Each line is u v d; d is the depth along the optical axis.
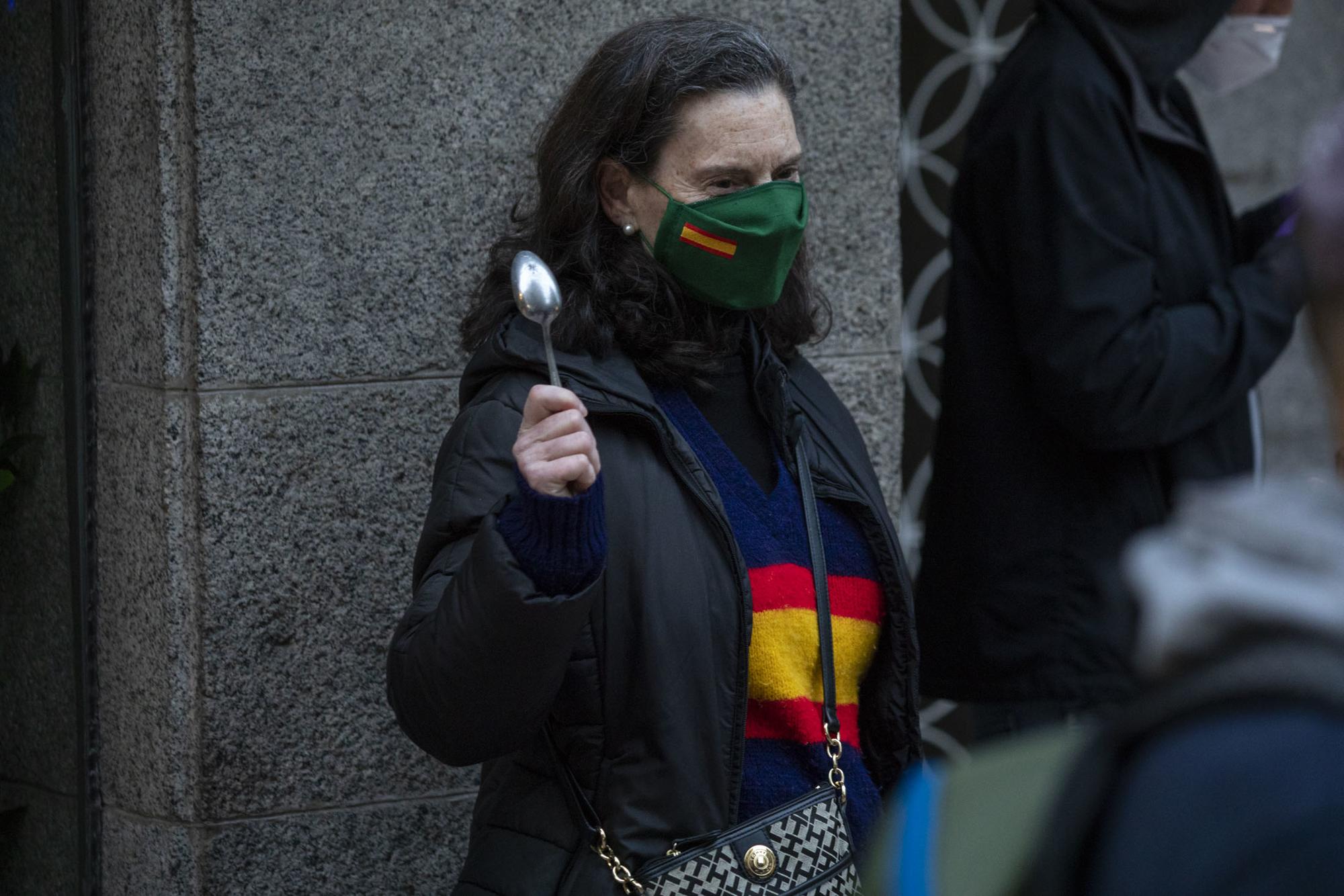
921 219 13.88
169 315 8.02
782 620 6.51
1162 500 9.68
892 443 9.84
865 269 9.70
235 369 8.13
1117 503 9.57
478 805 6.78
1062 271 9.20
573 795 6.25
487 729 5.93
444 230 8.55
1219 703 2.57
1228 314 9.39
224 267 8.07
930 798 2.97
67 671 8.69
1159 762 2.58
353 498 8.42
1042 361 9.30
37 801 8.83
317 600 8.36
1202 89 14.59
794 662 6.52
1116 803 2.60
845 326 9.66
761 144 6.75
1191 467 9.73
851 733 6.75
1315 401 15.16
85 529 8.62
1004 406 9.84
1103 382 9.11
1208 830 2.46
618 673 6.21
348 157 8.31
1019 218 9.45
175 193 7.99
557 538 5.64
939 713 13.95
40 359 8.62
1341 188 2.80
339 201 8.31
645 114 6.76
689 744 6.16
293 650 8.31
